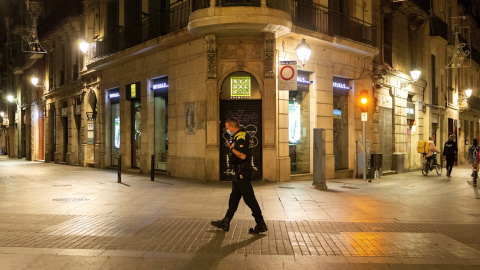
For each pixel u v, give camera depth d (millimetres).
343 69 17562
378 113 19594
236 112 14719
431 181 16609
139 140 19500
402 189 13523
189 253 5723
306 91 16234
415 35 24438
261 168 14695
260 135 14664
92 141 24062
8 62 43625
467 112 35281
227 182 14234
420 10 23562
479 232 7262
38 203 10156
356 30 18203
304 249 6000
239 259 5465
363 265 5281
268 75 14250
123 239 6504
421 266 5270
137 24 18656
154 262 5316
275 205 9914
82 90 24516
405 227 7621
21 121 39219
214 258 5500
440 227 7664
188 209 9297
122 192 12148
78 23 25062
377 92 19516
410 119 23719
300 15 15570
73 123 26625
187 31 14609
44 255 5574
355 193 12258
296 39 15320
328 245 6246
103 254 5637
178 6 15773
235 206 7148
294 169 15773
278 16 13430
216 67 14438
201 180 14836
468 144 36531
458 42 29922
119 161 14922
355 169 17875
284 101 14703
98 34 22375
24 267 5078
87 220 8023
